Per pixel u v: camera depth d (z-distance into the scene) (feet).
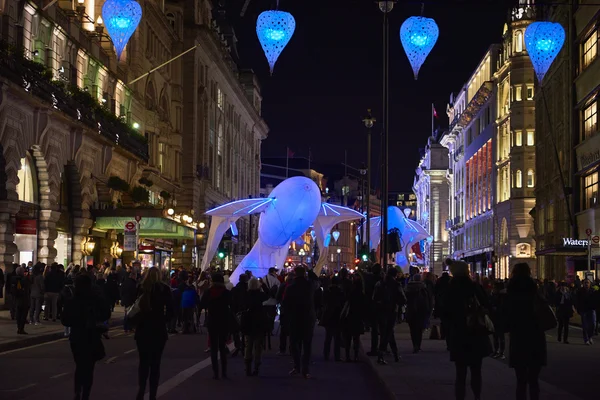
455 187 376.48
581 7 161.68
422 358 59.31
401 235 158.92
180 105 215.51
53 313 90.84
